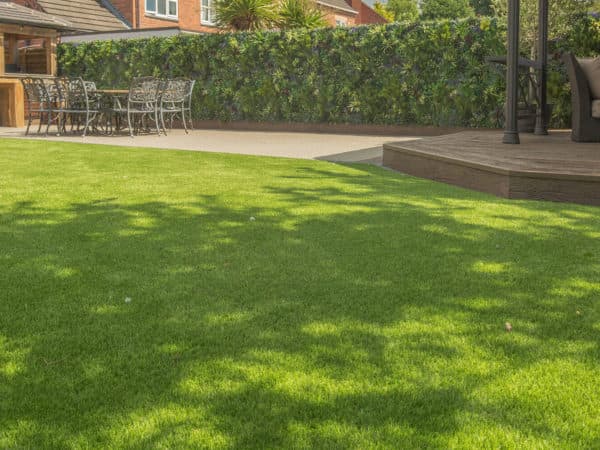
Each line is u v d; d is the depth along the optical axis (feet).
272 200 16.22
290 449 5.19
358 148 31.04
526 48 36.70
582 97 24.49
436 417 5.68
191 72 49.44
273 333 7.60
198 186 18.42
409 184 19.45
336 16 100.27
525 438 5.35
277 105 46.24
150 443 5.28
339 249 11.43
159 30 56.95
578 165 17.22
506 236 12.41
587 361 6.84
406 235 12.49
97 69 53.01
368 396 6.06
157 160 25.05
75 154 27.04
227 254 11.09
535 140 25.81
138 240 12.06
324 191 17.72
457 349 7.15
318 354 7.01
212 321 7.99
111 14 70.18
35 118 54.75
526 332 7.65
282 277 9.78
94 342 7.34
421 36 39.63
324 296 8.93
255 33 46.21
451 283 9.52
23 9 51.19
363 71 42.42
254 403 5.93
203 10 80.59
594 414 5.74
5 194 16.79
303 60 44.78
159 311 8.34
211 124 49.26
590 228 13.11
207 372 6.58
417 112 40.47
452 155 19.75
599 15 35.63
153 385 6.30
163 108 43.75
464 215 14.40
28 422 5.63
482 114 38.40
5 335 7.55
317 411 5.79
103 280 9.63
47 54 52.49
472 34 38.04
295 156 27.35
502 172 16.79
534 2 35.45
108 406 5.90
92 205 15.39
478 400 5.99
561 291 9.17
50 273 9.96
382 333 7.61
